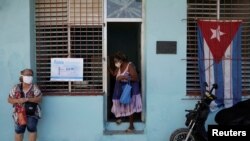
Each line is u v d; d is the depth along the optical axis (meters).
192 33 7.98
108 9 8.03
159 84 7.81
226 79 7.94
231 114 7.10
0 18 7.72
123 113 7.95
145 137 7.84
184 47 7.79
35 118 7.30
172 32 7.77
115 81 8.23
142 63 8.10
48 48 8.02
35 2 7.99
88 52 8.02
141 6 8.06
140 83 8.34
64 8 8.00
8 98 7.39
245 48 8.09
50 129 7.88
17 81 7.77
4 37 7.73
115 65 8.12
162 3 7.75
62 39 8.02
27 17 7.71
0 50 7.75
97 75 8.04
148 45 7.77
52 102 7.87
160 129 7.84
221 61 7.91
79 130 7.87
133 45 9.28
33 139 7.34
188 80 8.00
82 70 7.92
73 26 8.00
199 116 7.11
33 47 7.89
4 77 7.78
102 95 7.85
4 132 7.85
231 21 7.91
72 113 7.86
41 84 8.02
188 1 7.97
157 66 7.78
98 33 8.02
